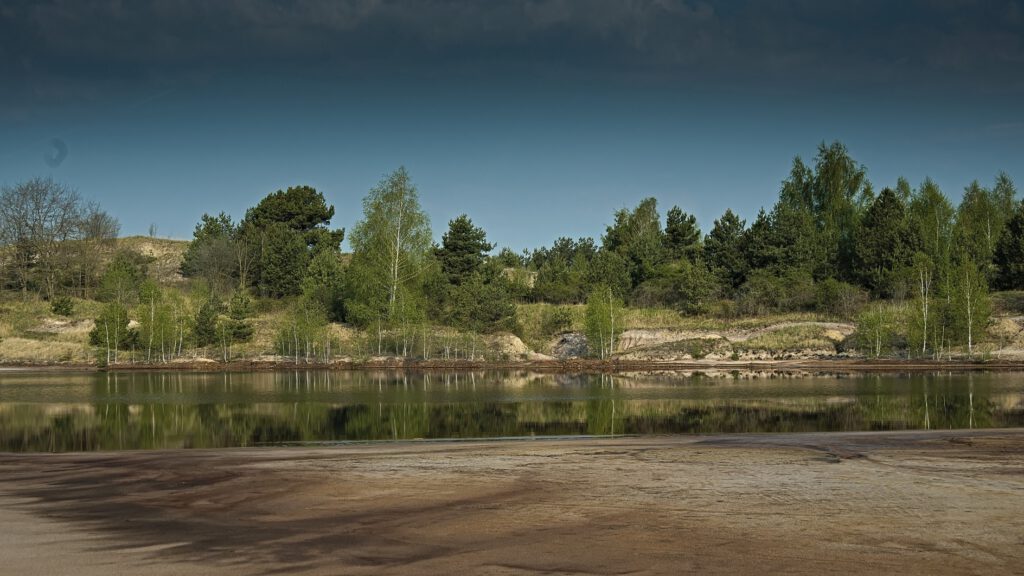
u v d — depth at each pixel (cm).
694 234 10181
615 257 8675
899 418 2898
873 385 4306
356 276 7194
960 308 5866
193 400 3791
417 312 6831
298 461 1958
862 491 1527
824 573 1034
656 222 11231
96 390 4375
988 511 1355
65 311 7825
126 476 1769
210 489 1611
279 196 10988
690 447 2153
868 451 2036
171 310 6862
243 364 6388
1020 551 1127
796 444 2184
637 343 6969
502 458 1983
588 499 1480
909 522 1284
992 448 2066
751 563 1078
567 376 5372
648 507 1409
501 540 1203
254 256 9969
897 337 6369
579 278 8781
